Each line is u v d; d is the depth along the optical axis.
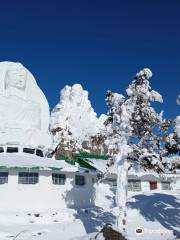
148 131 28.47
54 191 38.41
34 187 37.62
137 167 29.39
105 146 30.91
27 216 33.78
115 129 28.47
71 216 34.91
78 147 61.12
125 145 27.77
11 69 44.62
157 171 28.33
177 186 55.38
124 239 23.66
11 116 42.59
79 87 103.19
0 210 35.41
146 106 28.58
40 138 43.47
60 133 69.75
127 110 28.08
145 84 28.66
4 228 30.20
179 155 28.25
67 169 39.22
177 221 32.25
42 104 46.28
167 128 28.45
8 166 36.88
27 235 28.50
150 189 53.94
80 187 40.81
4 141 41.34
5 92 43.69
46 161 40.09
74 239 25.12
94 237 24.05
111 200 44.91
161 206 36.66
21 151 41.38
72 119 94.06
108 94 29.61
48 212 35.06
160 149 28.38
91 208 39.16
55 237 27.88
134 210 35.69
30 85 45.75
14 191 36.88
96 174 42.56
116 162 27.89
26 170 37.50
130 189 53.28
